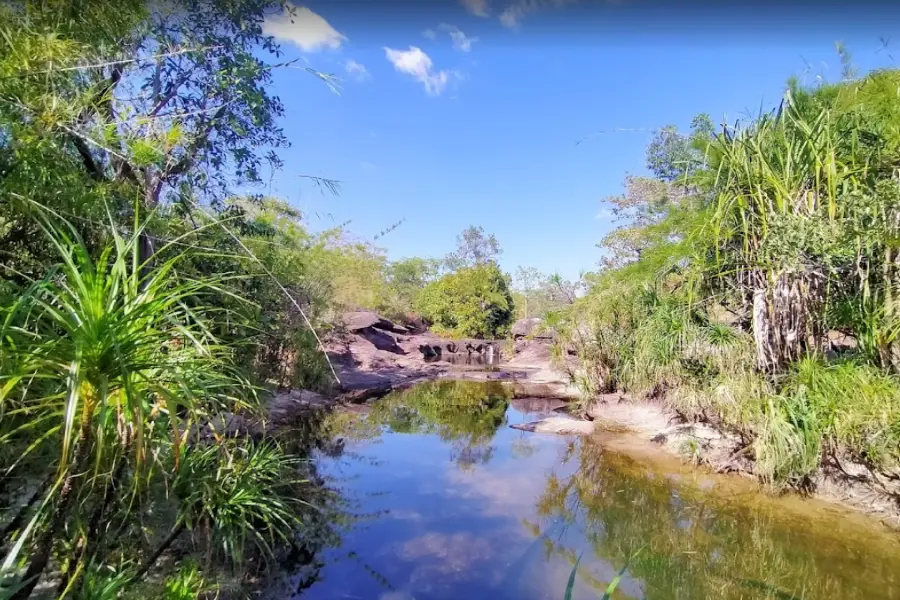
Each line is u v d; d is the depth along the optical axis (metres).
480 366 19.08
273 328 5.58
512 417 9.68
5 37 2.00
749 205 4.88
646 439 6.89
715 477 5.27
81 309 1.39
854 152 4.25
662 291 7.00
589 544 3.95
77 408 1.46
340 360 14.48
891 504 4.05
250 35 4.75
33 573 1.61
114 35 2.79
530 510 4.68
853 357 4.42
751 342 5.28
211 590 2.81
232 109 4.68
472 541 4.00
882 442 3.91
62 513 1.61
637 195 15.61
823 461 4.61
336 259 10.45
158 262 2.99
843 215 4.10
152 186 3.39
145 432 1.68
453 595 3.21
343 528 4.19
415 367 17.69
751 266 4.92
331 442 7.32
